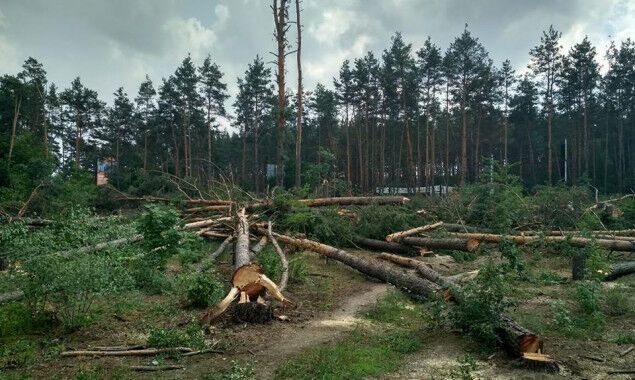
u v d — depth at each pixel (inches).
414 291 373.1
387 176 2266.2
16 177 722.2
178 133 2078.0
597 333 284.8
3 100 1333.7
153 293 352.8
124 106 2121.1
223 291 344.2
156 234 385.7
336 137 2207.2
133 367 217.3
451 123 2135.8
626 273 436.5
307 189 684.7
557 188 679.1
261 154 2324.1
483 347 253.1
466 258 531.2
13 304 287.1
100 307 302.4
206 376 210.8
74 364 221.0
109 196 715.4
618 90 2026.3
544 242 514.9
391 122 2124.8
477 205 649.0
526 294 381.1
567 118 2025.1
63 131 2112.5
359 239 590.9
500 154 2225.6
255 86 2014.0
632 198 704.4
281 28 879.7
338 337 273.3
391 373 221.1
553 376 219.5
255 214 595.2
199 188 726.5
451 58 1763.0
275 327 289.7
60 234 294.8
